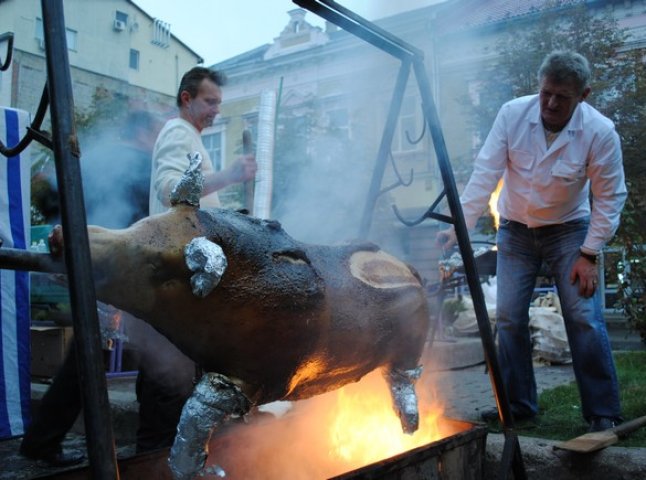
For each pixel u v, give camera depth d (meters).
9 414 3.04
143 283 1.31
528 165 2.88
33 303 4.68
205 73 2.66
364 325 1.70
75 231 1.12
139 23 18.19
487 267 4.25
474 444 2.19
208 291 1.29
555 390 3.94
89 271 1.12
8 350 3.06
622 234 5.25
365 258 1.93
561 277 2.93
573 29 8.95
